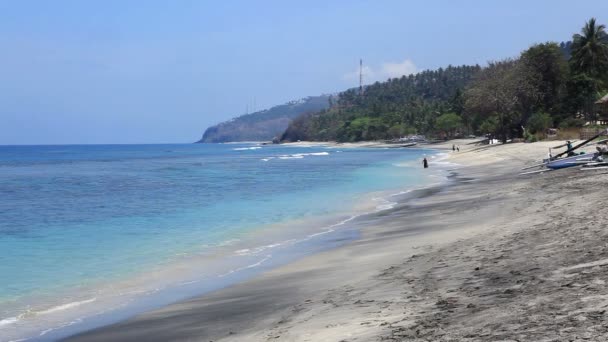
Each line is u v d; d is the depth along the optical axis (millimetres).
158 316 10531
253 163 94875
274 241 19109
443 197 29688
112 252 17797
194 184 49500
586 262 9055
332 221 23516
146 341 8945
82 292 12727
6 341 9398
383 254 14742
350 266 13633
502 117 105625
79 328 10023
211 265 15445
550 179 31062
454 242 14703
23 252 18031
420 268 11594
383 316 7965
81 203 35375
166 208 30719
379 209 26766
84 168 92750
